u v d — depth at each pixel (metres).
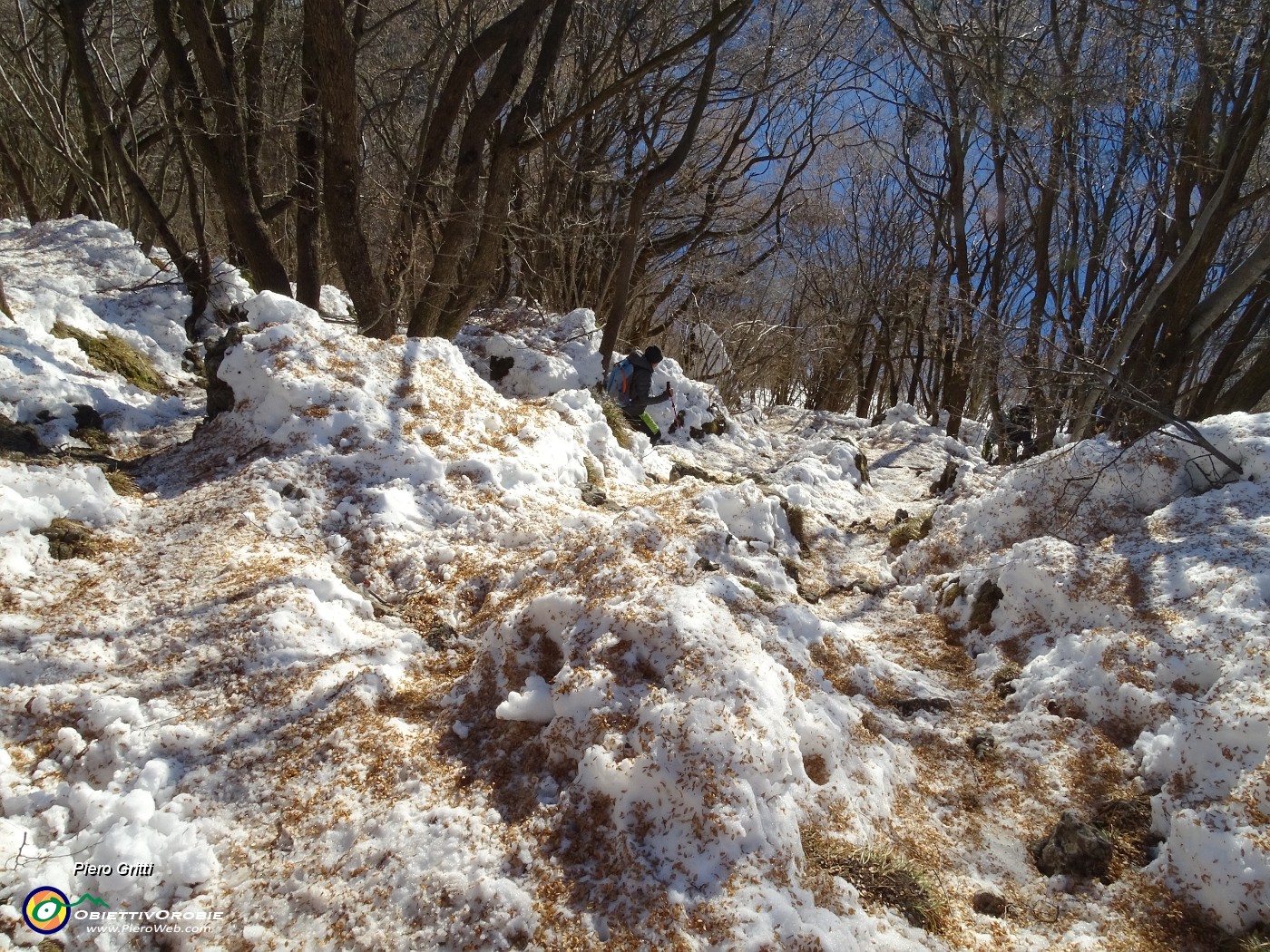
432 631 4.27
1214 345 11.89
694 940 2.57
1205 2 8.68
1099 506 5.04
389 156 12.84
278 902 2.79
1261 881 2.74
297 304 6.32
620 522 4.48
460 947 2.61
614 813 2.94
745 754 3.01
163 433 6.51
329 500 5.17
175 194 16.80
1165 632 3.87
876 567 6.18
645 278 15.10
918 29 9.46
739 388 16.34
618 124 14.88
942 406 17.14
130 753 3.24
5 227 10.41
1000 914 2.96
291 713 3.52
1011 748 3.78
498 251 9.58
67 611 3.99
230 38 8.59
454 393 6.39
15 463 5.19
